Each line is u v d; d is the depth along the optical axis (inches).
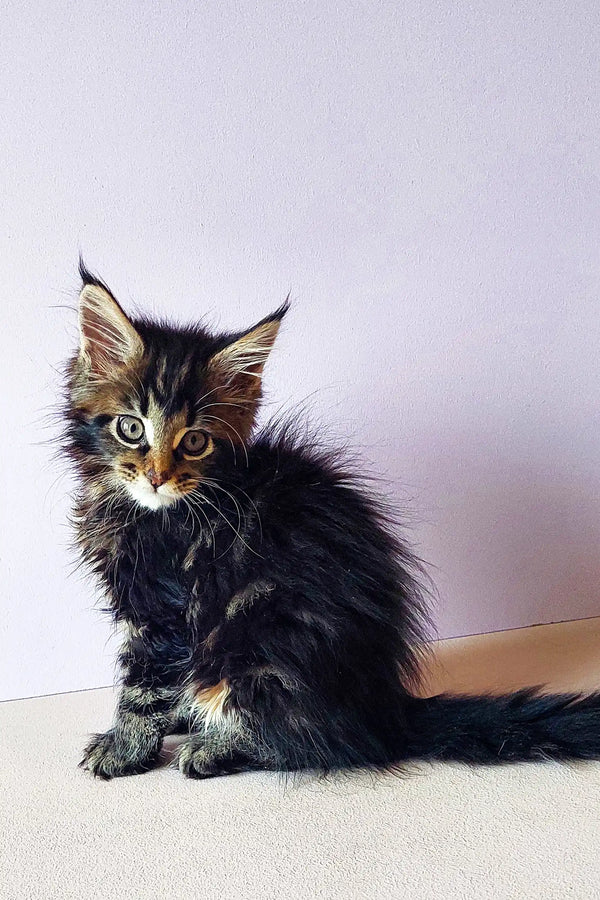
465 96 21.4
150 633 16.7
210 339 16.9
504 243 22.2
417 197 21.5
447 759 16.8
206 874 13.5
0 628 21.0
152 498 15.7
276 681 16.1
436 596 23.2
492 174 21.8
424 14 20.9
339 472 18.2
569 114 22.0
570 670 20.8
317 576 16.5
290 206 20.9
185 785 16.3
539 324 22.7
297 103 20.6
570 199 22.4
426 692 19.6
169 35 19.8
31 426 20.4
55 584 21.1
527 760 16.7
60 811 15.5
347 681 16.5
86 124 19.7
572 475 23.6
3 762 17.5
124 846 14.3
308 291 21.3
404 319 21.9
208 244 20.6
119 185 20.0
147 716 16.8
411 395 22.3
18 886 13.3
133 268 20.4
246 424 16.8
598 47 21.9
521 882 13.0
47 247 19.9
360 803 15.4
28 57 19.2
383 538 18.0
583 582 24.1
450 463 22.7
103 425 16.0
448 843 14.1
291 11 20.2
